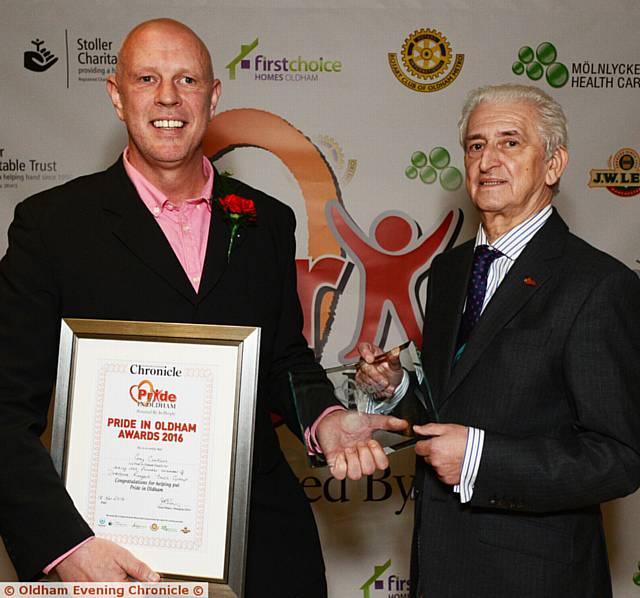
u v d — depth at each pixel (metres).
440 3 2.79
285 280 1.77
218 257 1.59
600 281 1.52
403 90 2.80
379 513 2.87
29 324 1.47
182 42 1.54
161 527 1.40
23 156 2.74
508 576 1.54
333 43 2.78
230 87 2.77
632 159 2.84
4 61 2.73
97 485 1.42
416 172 2.82
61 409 1.43
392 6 2.78
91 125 2.75
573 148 2.84
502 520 1.56
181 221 1.60
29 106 2.74
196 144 1.56
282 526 1.61
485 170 1.64
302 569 1.61
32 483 1.37
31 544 1.35
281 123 2.79
